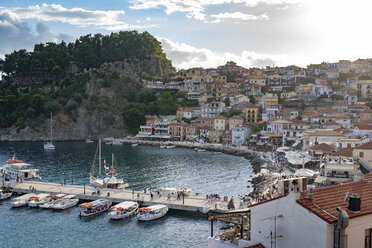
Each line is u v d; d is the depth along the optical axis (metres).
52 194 99.19
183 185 107.38
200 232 72.56
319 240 24.36
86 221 79.94
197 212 83.75
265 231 28.42
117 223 78.56
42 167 149.88
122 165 155.00
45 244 67.50
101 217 82.75
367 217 25.83
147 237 70.44
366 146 84.69
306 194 27.05
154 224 77.62
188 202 87.75
